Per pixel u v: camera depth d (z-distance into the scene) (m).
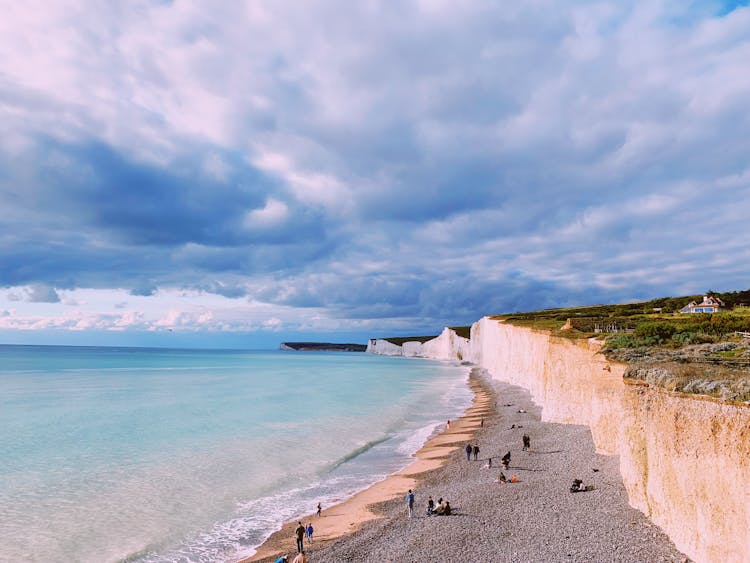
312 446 34.84
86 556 17.41
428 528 19.23
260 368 129.12
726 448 12.45
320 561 17.02
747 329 34.38
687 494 14.23
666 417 15.77
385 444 36.50
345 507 22.97
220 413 47.84
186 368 123.88
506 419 44.66
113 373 101.00
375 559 16.91
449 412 51.78
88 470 27.67
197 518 21.31
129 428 39.66
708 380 15.25
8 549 17.70
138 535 19.31
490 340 106.25
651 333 35.03
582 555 15.12
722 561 12.36
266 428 40.69
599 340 36.59
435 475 28.03
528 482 24.22
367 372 116.12
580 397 37.19
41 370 106.44
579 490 21.66
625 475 19.66
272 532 20.05
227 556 17.81
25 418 43.69
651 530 16.03
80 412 47.31
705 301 67.31
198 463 29.56
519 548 16.41
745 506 11.59
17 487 24.53
